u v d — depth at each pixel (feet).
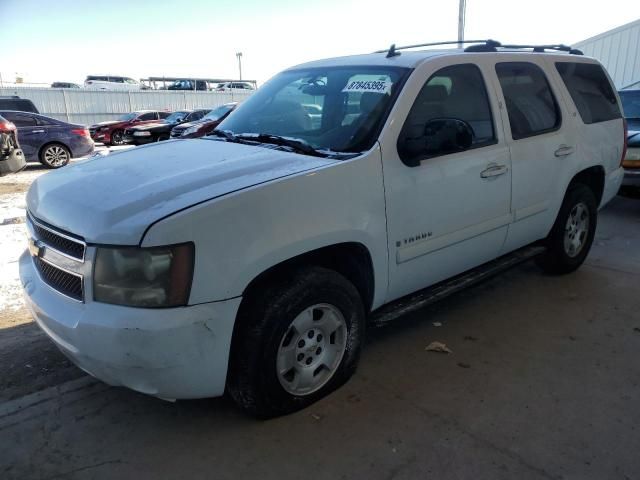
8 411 9.80
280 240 8.42
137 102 104.78
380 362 11.45
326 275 9.29
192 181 8.64
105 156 11.23
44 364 11.58
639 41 53.57
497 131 12.39
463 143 10.43
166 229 7.48
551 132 14.01
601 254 18.75
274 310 8.64
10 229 22.59
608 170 16.72
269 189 8.37
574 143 14.75
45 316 8.46
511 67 13.32
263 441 8.93
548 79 14.38
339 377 10.11
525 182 13.16
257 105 13.05
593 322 13.32
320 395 9.90
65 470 8.33
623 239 20.65
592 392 10.26
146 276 7.53
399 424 9.33
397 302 11.44
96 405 9.99
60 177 10.12
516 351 11.89
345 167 9.35
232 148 10.64
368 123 10.32
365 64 12.03
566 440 8.89
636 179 23.15
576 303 14.47
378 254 10.03
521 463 8.37
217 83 138.82
